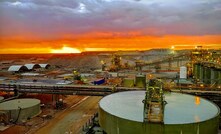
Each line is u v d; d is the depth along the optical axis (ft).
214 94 160.15
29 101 179.52
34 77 320.50
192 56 335.26
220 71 218.79
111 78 295.89
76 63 624.59
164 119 92.07
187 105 111.65
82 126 144.36
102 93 189.98
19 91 204.95
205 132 90.79
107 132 103.65
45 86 204.95
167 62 411.34
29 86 207.72
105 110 105.40
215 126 96.27
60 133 132.57
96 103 211.41
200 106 110.32
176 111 102.12
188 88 182.29
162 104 94.12
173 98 125.49
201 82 237.04
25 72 407.64
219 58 294.46
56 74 364.58
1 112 151.33
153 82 105.50
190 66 325.21
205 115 97.25
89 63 613.93
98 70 426.92
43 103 205.57
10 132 133.28
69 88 198.18
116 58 416.05
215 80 216.54
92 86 203.92
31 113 164.76
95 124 134.31
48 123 151.23
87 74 356.38
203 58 325.62
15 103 171.73
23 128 140.67
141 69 393.09
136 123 89.71
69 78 297.74
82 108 192.44
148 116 88.63
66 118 162.91
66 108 192.24
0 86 212.84
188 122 88.58
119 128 95.30
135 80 227.40
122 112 102.17
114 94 139.13
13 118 154.40
